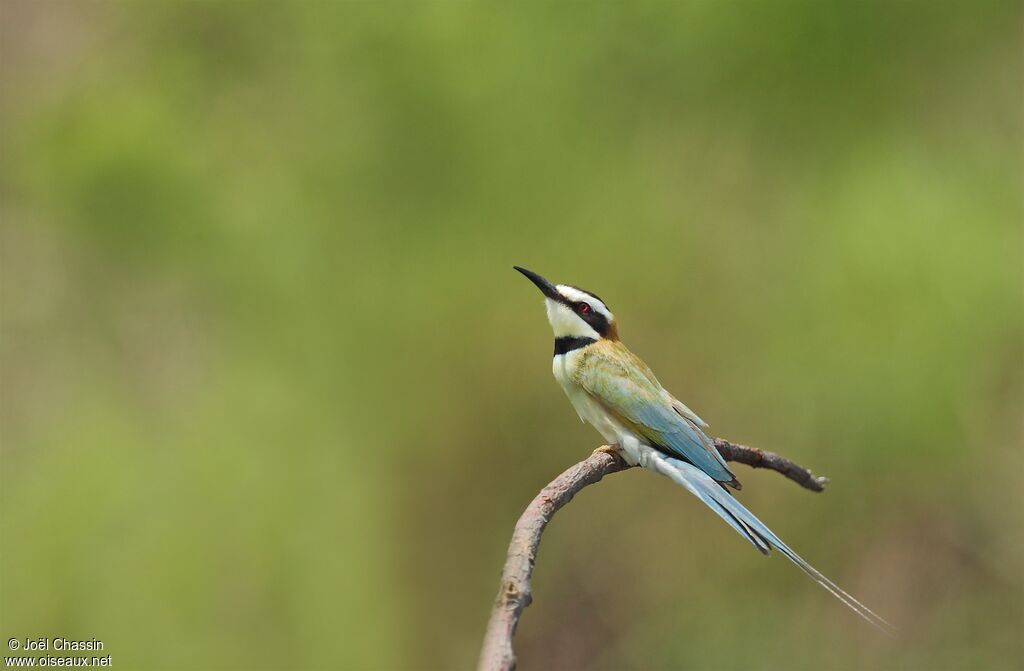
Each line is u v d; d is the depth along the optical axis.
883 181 12.89
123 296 15.14
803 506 12.58
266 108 15.13
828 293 12.63
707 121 14.02
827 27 13.25
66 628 12.77
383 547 13.16
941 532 12.45
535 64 14.12
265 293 14.43
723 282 13.39
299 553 13.18
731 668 12.30
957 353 12.23
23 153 15.26
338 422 13.69
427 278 13.86
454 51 14.09
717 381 13.05
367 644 12.86
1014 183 13.18
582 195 13.84
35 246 15.50
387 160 14.35
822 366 12.51
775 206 13.60
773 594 12.59
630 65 14.21
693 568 12.70
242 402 13.98
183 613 12.86
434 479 13.17
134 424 14.35
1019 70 13.59
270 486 13.48
